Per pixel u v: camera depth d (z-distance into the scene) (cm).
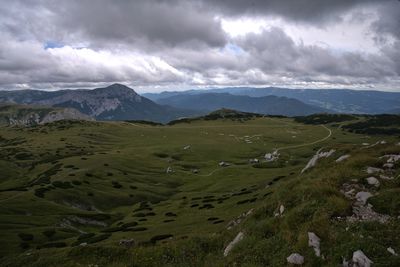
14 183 13600
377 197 2384
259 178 11956
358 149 4366
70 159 15912
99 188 11938
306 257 1955
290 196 2823
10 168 17400
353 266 1759
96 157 16312
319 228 2111
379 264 1716
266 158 19025
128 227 7281
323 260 1878
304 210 2434
